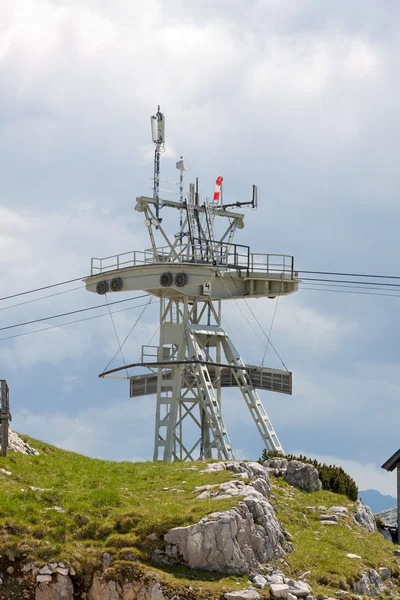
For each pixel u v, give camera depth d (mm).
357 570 42969
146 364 70188
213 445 68000
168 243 70938
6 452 49031
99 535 39906
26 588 37875
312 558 43219
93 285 71688
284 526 47156
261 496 43844
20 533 39250
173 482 47406
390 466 57031
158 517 40375
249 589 37875
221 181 73812
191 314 72188
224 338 72375
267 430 68938
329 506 52344
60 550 38750
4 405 49219
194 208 72000
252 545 40906
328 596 39750
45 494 42281
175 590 37031
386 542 50156
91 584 38125
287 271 71250
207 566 39156
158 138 72125
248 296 72062
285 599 38031
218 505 41375
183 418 70250
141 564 38125
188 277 67250
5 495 42312
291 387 68750
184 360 69312
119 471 50250
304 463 56188
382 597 42656
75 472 49062
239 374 71125
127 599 37375
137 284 69000
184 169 72438
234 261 70875
